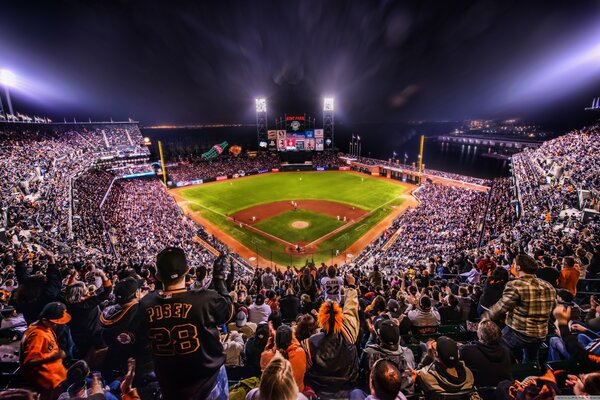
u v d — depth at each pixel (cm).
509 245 1762
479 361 448
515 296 507
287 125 8438
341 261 3281
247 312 862
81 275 1106
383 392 303
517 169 4716
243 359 630
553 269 740
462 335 677
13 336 702
